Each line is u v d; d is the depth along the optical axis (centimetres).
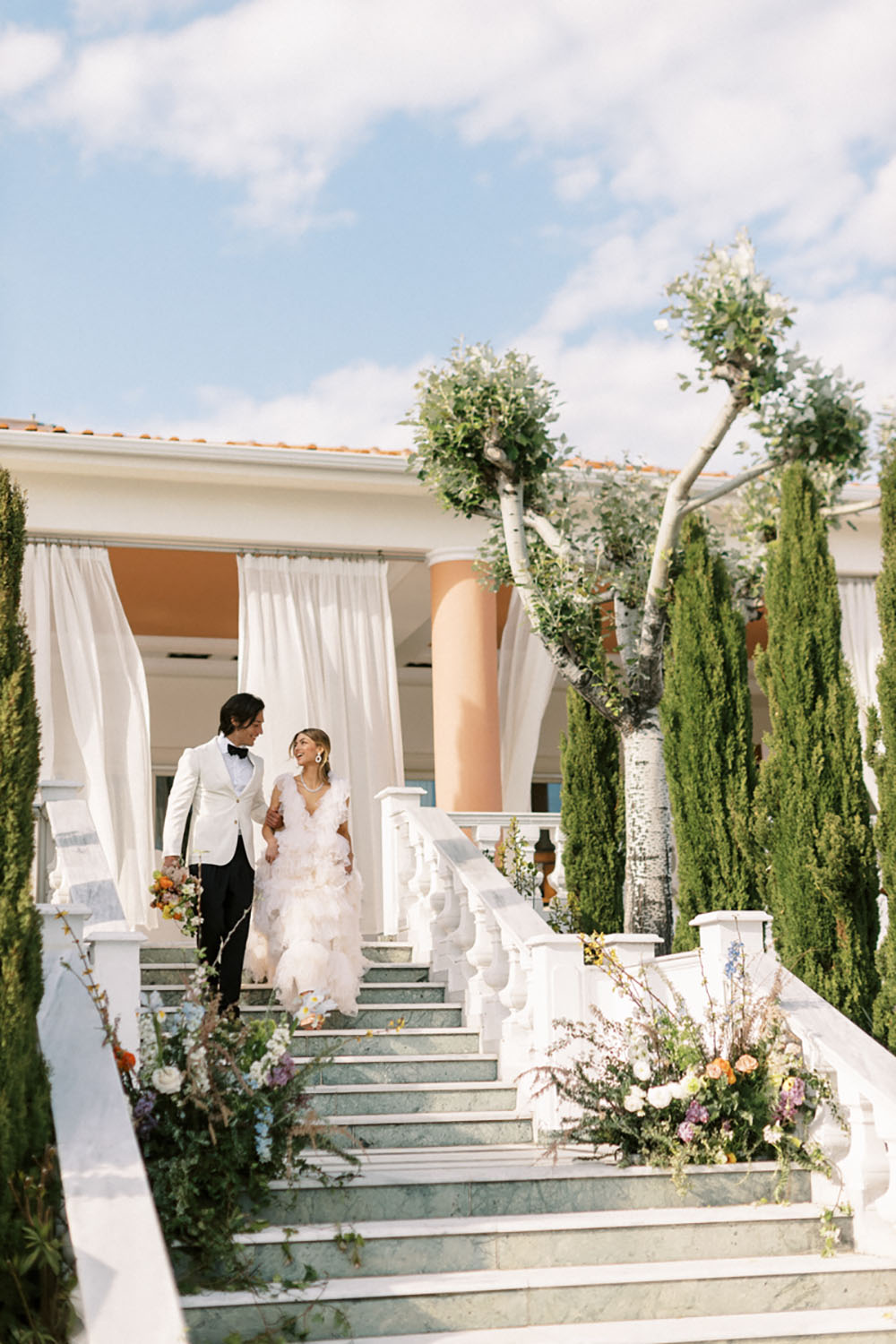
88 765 1084
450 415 877
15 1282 431
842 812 776
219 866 728
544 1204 570
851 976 756
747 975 662
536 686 1238
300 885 750
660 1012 697
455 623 1212
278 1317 475
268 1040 565
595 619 930
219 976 711
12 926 471
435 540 1234
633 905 879
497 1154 634
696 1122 605
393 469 1175
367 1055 725
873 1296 538
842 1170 590
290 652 1175
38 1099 463
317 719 1168
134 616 1452
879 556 1354
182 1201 496
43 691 1100
